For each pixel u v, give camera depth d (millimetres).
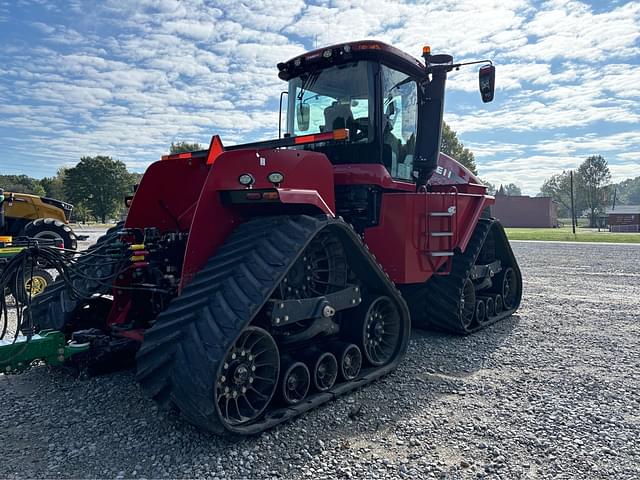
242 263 3279
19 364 3338
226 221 3615
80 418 3467
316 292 3832
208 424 2930
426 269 5125
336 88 4988
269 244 3361
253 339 3248
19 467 2842
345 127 4922
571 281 10695
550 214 68125
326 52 4785
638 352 5219
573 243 25562
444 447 3137
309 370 3689
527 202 68250
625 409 3725
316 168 4031
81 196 65375
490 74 4984
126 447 3070
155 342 3057
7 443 3121
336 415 3578
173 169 4164
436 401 3869
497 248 7121
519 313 7273
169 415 3492
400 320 4609
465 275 5707
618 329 6250
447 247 5395
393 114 5020
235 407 3189
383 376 4371
